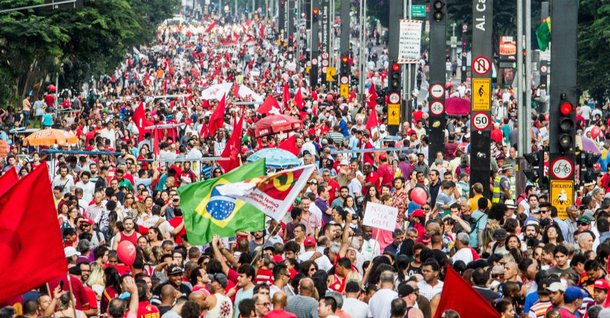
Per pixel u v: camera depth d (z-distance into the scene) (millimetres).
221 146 58031
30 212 19766
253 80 146750
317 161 53781
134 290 23422
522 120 49844
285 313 22844
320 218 36688
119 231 32500
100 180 43375
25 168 45656
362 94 105438
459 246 30359
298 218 34969
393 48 72062
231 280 27766
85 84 126938
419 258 28719
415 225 35125
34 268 19875
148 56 192500
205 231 28484
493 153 55406
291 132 57219
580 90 103000
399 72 72000
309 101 103500
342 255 29969
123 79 151000
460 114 80312
